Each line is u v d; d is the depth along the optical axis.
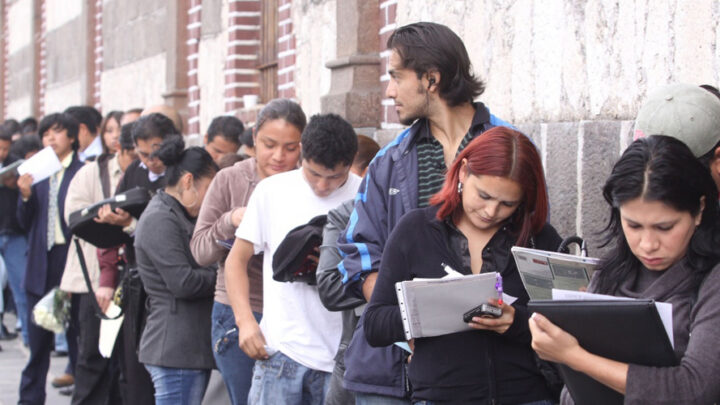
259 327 4.68
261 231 4.68
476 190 3.21
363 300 3.86
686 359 2.60
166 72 11.62
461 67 3.73
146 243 5.28
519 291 3.31
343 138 4.47
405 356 3.65
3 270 11.03
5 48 23.78
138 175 6.82
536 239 3.38
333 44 7.67
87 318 6.86
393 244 3.38
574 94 4.66
